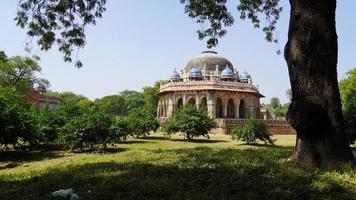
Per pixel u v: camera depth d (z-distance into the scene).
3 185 6.92
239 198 5.26
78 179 6.95
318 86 7.40
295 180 6.10
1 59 12.45
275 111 82.00
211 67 54.59
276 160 8.70
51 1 12.84
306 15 7.58
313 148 7.40
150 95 71.25
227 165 8.06
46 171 8.61
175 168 7.88
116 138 17.80
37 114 18.06
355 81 45.09
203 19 14.31
